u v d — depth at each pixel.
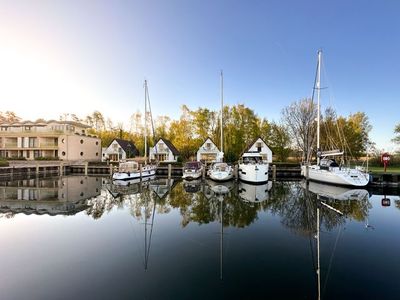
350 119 45.00
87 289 5.99
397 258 7.83
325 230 10.62
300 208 14.68
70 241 9.23
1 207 15.24
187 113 56.84
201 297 5.70
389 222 11.81
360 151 40.78
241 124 50.94
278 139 48.62
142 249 8.52
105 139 68.44
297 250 8.48
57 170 39.12
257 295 5.79
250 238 9.65
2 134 46.19
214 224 11.53
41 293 5.80
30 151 47.41
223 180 26.42
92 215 13.13
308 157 33.47
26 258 7.72
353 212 13.73
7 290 5.93
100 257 7.88
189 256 8.01
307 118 43.53
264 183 25.47
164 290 5.98
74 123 50.41
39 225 11.22
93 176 35.56
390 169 29.19
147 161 38.50
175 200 17.22
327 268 7.12
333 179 22.59
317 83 25.77
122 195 19.45
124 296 5.72
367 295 5.82
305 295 5.80
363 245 8.95
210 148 47.97
